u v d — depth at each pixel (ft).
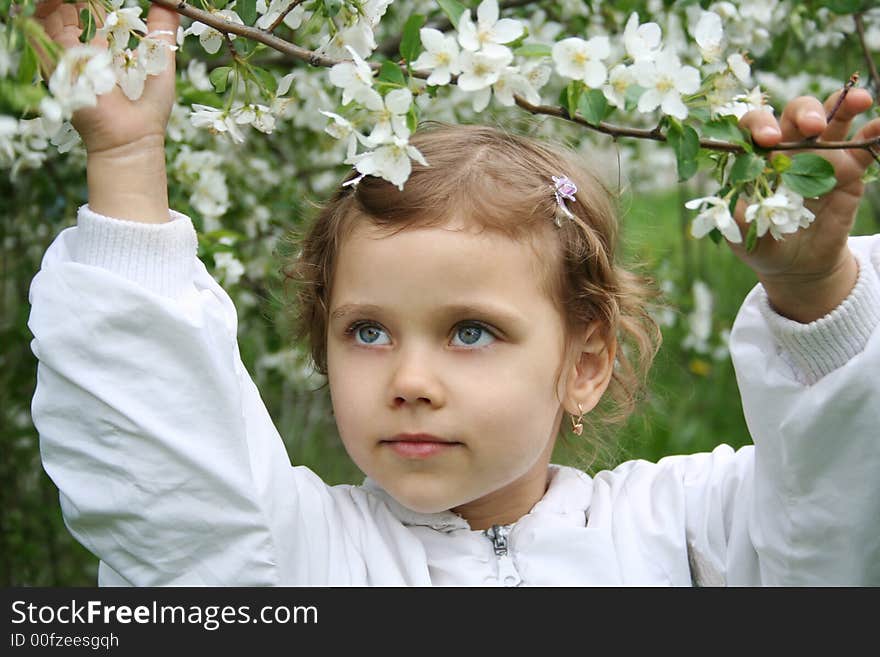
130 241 5.63
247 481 5.70
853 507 5.85
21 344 11.59
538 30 11.15
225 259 9.45
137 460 5.51
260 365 12.81
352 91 4.95
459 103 11.74
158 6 5.52
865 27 11.73
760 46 10.29
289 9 5.71
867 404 5.65
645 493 7.09
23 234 12.10
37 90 4.32
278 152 12.84
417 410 5.92
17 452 12.42
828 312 5.72
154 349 5.57
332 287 6.66
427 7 12.14
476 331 6.06
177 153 9.47
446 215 6.08
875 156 5.11
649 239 15.02
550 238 6.45
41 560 12.71
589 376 6.88
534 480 6.79
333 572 6.37
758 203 5.05
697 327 14.71
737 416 16.78
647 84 5.06
